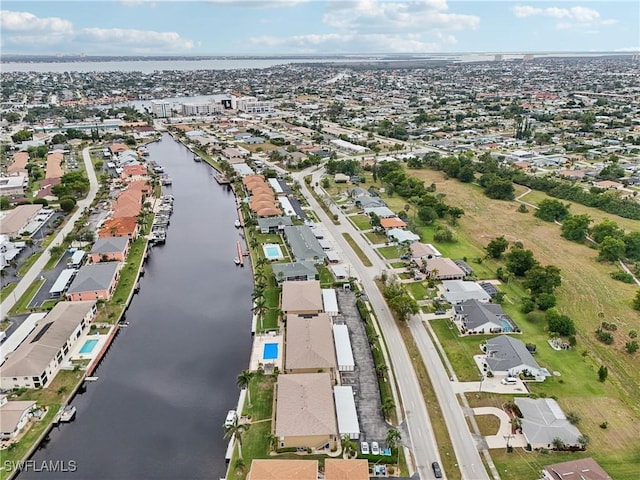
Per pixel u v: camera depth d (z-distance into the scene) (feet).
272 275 510.58
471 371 361.71
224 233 650.43
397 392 340.18
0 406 322.75
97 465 291.79
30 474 285.23
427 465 282.36
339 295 472.03
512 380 347.97
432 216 647.97
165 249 599.57
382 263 539.29
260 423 314.55
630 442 296.51
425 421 314.55
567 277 511.40
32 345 364.38
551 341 397.60
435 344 394.93
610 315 441.27
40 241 598.75
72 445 306.14
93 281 467.52
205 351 398.21
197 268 547.08
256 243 579.89
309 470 267.59
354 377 356.59
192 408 336.29
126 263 541.34
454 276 499.51
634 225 654.12
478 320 411.54
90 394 350.23
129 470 288.10
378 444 295.48
